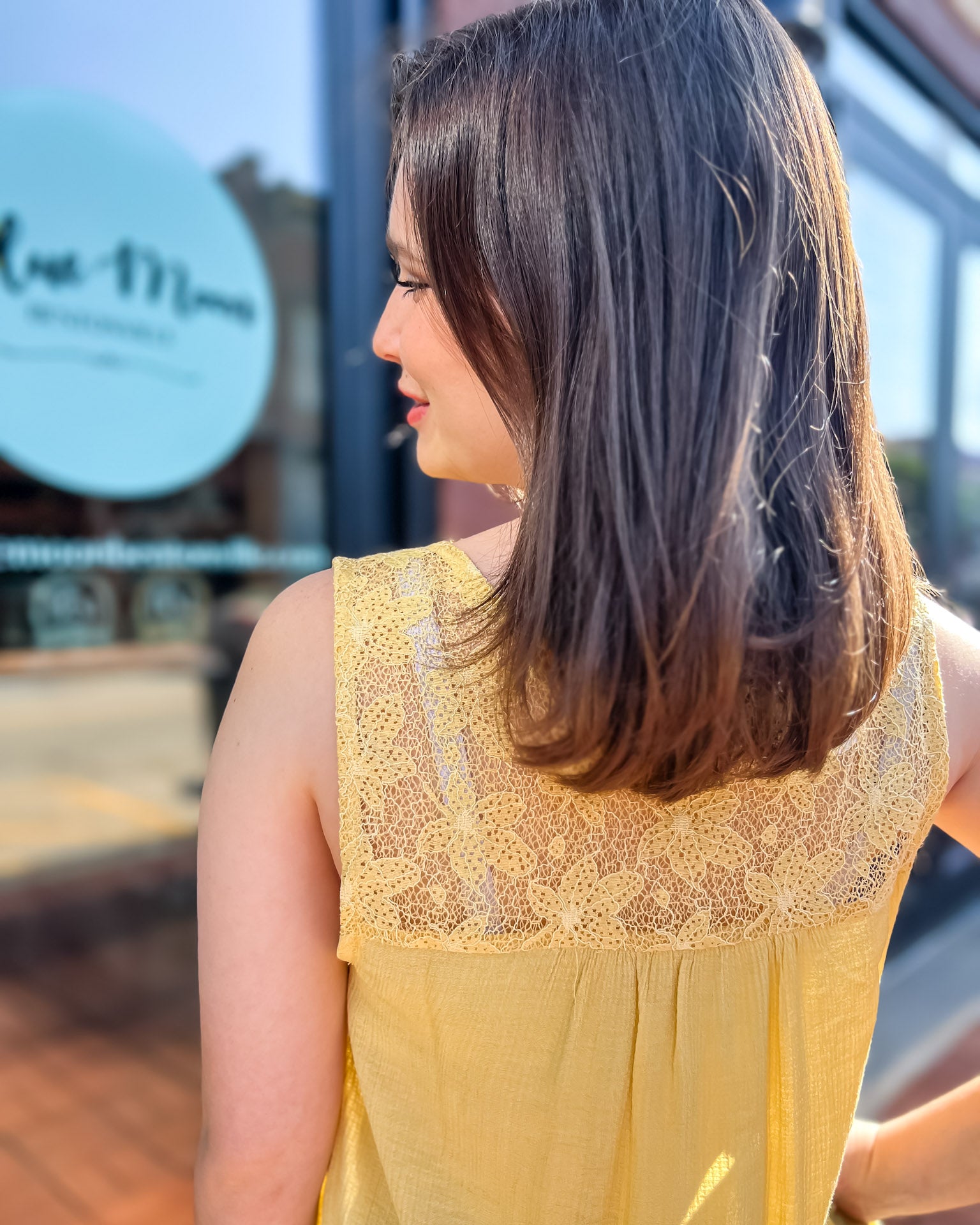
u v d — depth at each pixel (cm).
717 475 53
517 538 59
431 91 61
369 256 273
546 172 56
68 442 247
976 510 430
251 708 64
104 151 239
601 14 59
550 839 63
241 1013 64
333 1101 69
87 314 243
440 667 62
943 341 386
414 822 61
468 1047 65
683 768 57
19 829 341
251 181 266
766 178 56
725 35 58
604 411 54
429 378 68
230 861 64
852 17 295
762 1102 69
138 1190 199
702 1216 68
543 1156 67
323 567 287
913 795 69
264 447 283
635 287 55
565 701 53
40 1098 230
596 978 64
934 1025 285
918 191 357
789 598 56
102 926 313
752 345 55
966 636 75
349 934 62
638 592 53
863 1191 91
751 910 66
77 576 258
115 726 327
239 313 272
